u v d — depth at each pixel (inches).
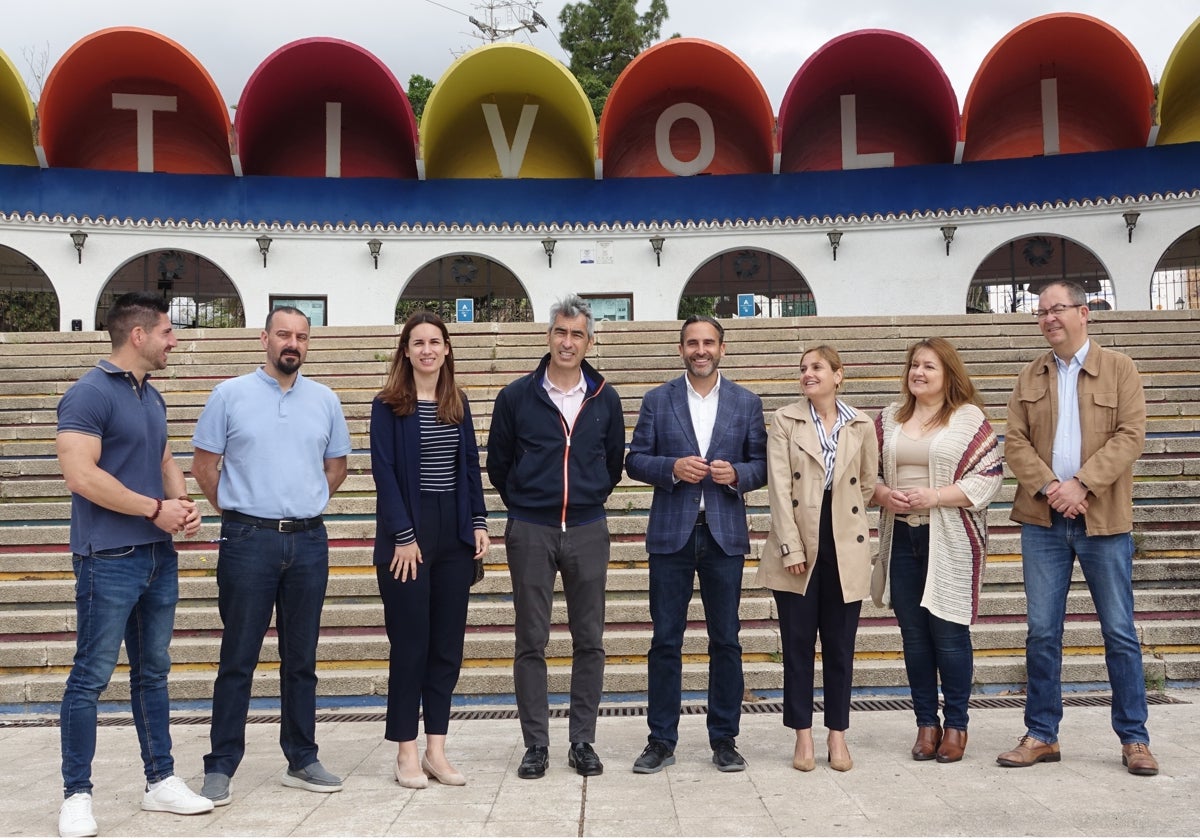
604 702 225.3
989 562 253.0
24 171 695.7
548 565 171.5
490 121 754.8
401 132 756.0
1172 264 807.1
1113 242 700.7
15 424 347.9
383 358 424.2
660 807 144.3
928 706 176.6
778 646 232.5
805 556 170.9
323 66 701.9
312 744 160.7
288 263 729.6
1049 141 721.6
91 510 146.6
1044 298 179.2
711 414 180.2
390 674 163.3
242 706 156.6
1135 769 159.0
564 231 742.5
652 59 695.1
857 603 171.9
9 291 850.8
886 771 164.4
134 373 154.2
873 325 471.5
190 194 719.7
